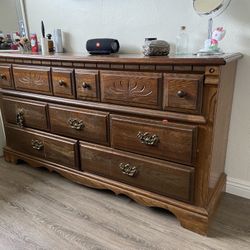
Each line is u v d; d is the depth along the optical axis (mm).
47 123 1729
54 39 2033
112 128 1435
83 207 1555
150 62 1178
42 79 1628
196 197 1291
